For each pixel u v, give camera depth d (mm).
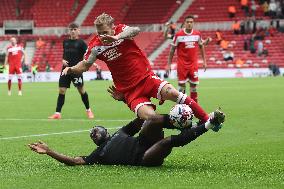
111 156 13047
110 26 14242
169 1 98312
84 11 100500
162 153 12609
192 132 12203
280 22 91438
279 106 33000
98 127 13453
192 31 32438
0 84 75500
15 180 11625
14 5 102312
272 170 12555
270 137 19328
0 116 29234
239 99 39344
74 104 37625
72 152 16469
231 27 93562
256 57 88625
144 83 14312
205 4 96500
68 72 14852
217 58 89438
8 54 49562
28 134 21281
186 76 32531
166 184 11016
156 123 12406
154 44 92375
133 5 99688
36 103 39062
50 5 101688
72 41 27359
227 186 10812
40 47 96312
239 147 16766
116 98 14711
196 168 12828
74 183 11195
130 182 11219
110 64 14461
